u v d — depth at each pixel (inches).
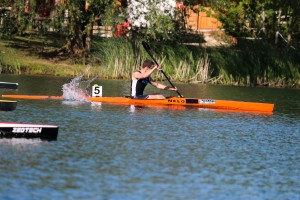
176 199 1692.9
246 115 3198.8
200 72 5017.2
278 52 5334.6
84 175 1851.6
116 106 3221.0
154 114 3024.1
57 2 5093.5
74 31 5177.2
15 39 5684.1
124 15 5049.2
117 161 2023.9
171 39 5113.2
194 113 3147.1
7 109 2375.7
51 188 1718.8
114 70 4867.1
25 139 2247.8
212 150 2272.4
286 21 5826.8
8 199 1619.1
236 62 5206.7
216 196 1742.1
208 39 5940.0
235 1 5890.8
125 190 1738.4
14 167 1888.5
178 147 2283.5
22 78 4448.8
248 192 1798.7
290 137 2618.1
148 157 2103.8
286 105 3796.8
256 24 5846.5
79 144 2231.8
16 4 5004.9
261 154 2257.6
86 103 3282.5
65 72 4877.0
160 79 4943.4
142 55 4928.6
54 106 3115.2
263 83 5231.3
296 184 1899.6
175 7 5339.6
